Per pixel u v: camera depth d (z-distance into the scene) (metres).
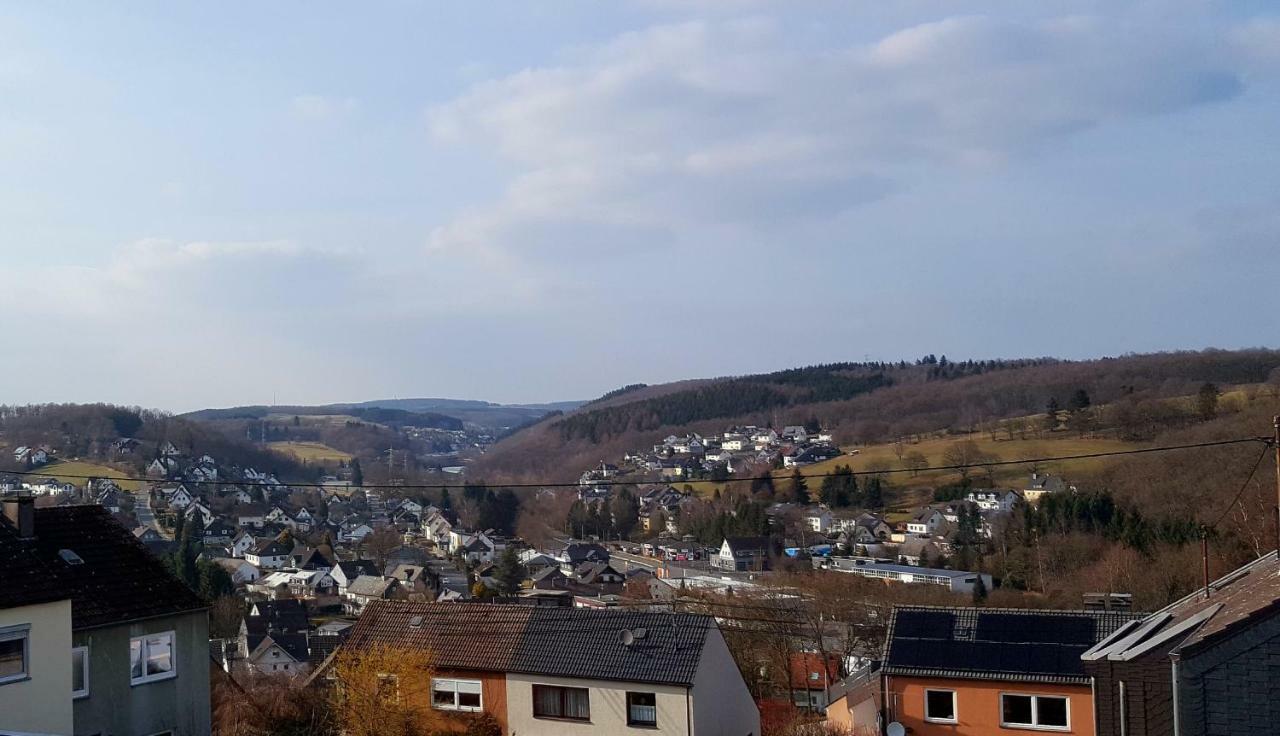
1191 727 12.79
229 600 89.00
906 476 149.38
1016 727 28.72
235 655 75.44
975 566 98.00
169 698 24.92
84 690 23.09
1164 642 14.59
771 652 53.56
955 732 29.39
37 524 25.73
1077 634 29.53
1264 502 62.12
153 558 26.56
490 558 142.50
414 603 33.03
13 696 20.64
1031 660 29.06
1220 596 17.52
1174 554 68.12
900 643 31.00
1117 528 82.00
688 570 113.25
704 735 28.00
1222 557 61.56
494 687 29.25
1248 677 12.63
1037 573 87.56
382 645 30.47
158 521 148.12
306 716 30.69
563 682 28.58
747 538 122.06
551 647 29.58
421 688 28.94
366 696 28.33
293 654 76.00
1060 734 28.27
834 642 63.25
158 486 163.88
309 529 174.75
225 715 30.48
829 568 101.38
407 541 175.50
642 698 27.95
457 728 28.75
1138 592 65.12
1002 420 160.88
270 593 124.31
